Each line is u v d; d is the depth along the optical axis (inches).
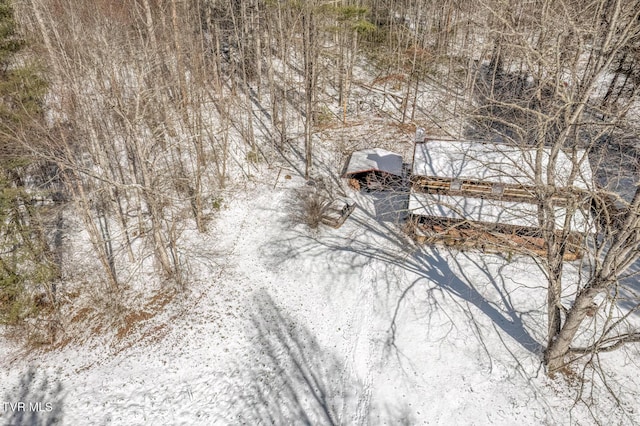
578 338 608.4
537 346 606.9
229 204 947.3
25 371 636.1
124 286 761.0
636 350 589.6
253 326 688.4
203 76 1080.8
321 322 688.4
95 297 739.4
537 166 498.3
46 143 584.4
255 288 756.6
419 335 637.9
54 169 909.2
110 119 813.9
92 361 646.5
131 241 841.5
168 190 914.1
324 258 794.8
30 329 691.4
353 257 791.1
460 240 778.8
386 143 1176.8
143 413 569.0
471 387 563.2
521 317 651.5
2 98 566.3
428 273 743.1
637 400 535.2
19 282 660.7
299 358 636.7
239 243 855.7
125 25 848.9
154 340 673.6
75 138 793.6
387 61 1571.1
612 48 457.4
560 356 546.0
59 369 636.1
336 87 1444.4
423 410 546.3
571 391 550.3
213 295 746.8
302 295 737.0
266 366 627.2
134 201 912.9
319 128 1250.0
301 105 1323.8
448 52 1460.4
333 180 1019.9
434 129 1212.5
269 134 1171.3
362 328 668.7
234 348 655.8
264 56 1432.1
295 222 888.3
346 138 1205.7
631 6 429.7
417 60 1439.5
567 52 517.7
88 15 762.2
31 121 598.5
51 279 715.4
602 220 631.8
